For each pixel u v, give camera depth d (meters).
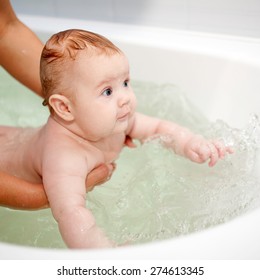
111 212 0.95
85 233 0.81
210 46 1.22
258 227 0.65
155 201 0.96
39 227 0.95
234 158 1.00
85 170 0.93
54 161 0.92
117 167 1.08
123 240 0.83
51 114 0.98
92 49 0.89
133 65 1.30
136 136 1.11
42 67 0.93
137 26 1.37
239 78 1.16
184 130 1.08
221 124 1.12
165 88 1.27
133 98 0.93
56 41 0.91
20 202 0.89
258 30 1.24
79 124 0.93
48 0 1.49
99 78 0.88
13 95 1.36
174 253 0.60
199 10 1.29
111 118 0.90
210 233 0.64
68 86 0.90
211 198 0.93
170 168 1.06
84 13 1.46
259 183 0.92
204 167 1.03
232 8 1.25
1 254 0.61
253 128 1.03
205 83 1.21
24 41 1.12
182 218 0.89
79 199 0.88
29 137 1.03
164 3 1.33
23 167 0.99
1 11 1.09
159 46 1.26
